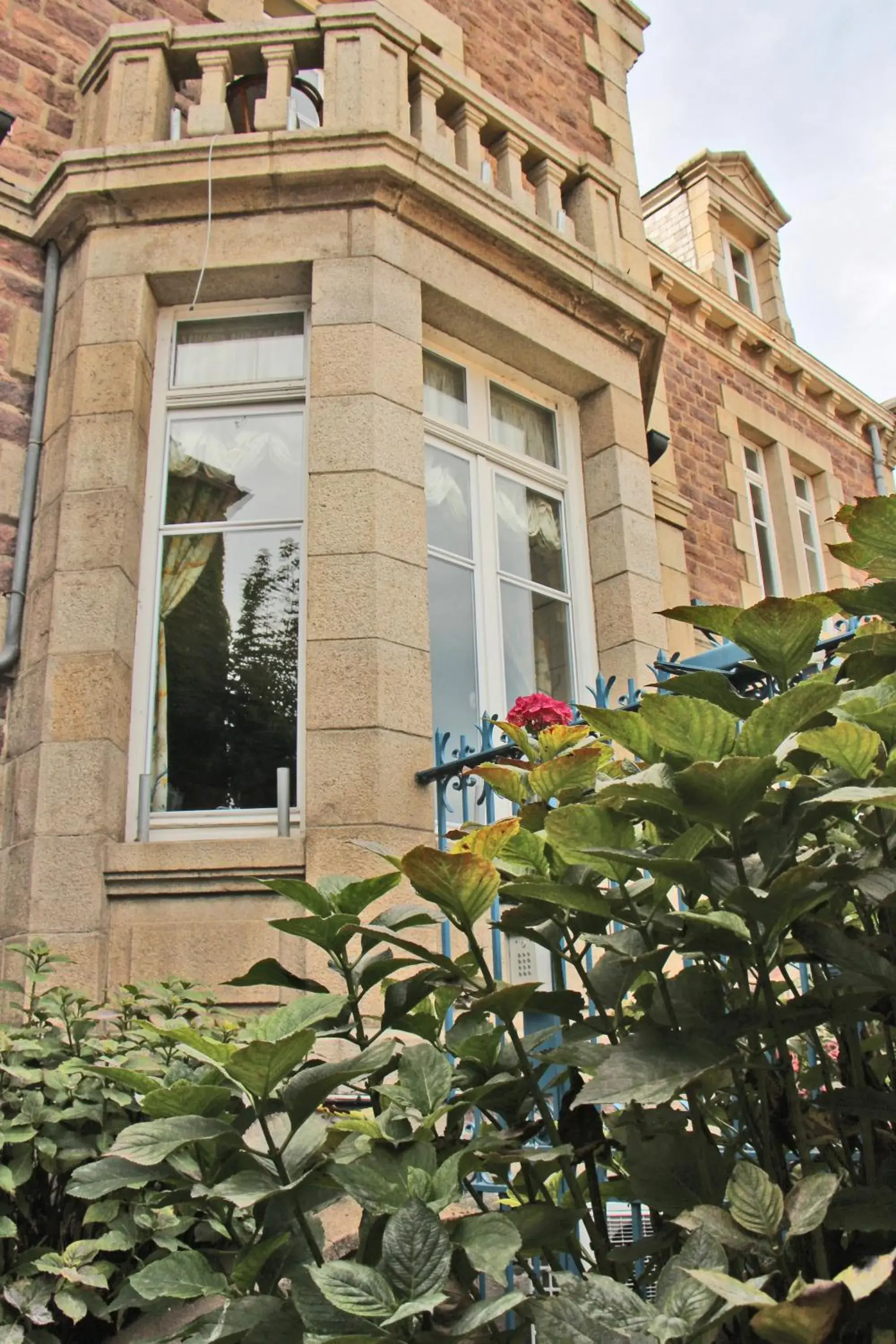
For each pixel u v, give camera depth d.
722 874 1.32
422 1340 1.03
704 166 12.50
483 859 1.34
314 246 5.75
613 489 6.78
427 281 5.96
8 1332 2.49
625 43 9.05
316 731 4.94
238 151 5.73
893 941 1.33
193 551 5.64
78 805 4.82
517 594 6.45
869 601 1.49
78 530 5.26
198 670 5.43
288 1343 1.10
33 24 6.29
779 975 2.58
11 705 5.25
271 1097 1.30
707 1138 1.36
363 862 4.69
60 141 6.23
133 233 5.80
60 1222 2.83
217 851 4.76
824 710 1.30
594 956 3.74
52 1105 2.83
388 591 5.18
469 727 5.91
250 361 5.94
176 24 6.71
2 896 4.88
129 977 4.62
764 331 11.44
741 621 1.41
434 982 1.52
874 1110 1.24
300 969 4.51
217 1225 1.66
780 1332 0.85
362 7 6.12
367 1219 1.29
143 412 5.65
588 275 6.76
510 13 8.18
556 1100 2.20
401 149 5.85
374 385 5.48
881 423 13.01
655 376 7.48
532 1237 1.33
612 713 1.43
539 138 6.97
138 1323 2.68
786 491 11.16
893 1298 1.07
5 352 5.75
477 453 6.49
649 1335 0.95
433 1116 1.28
